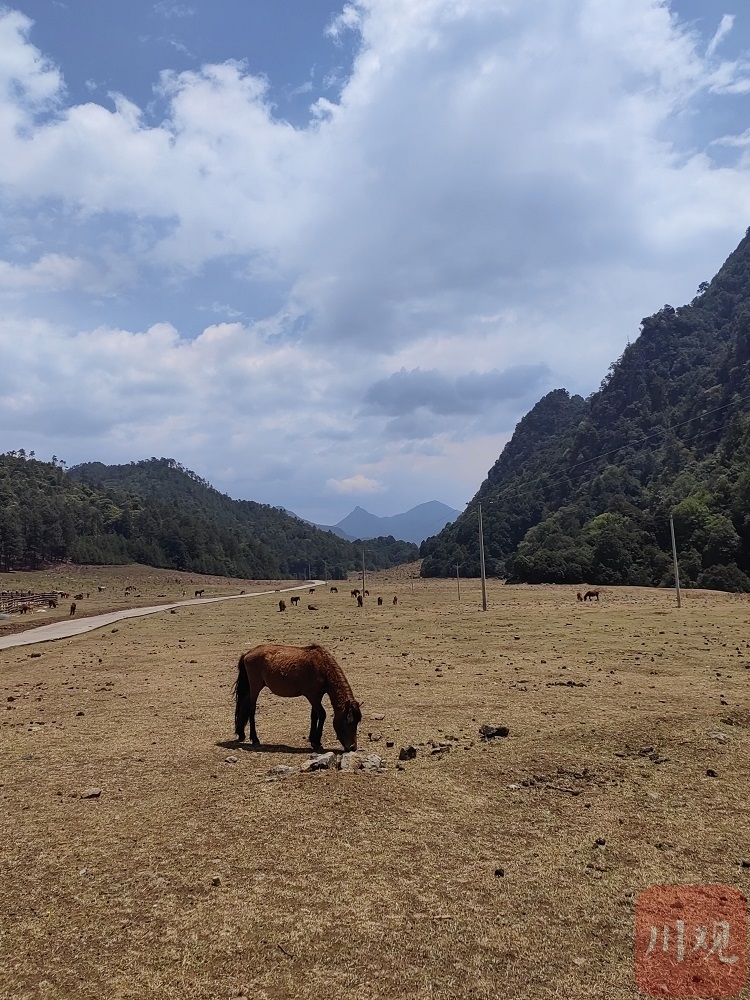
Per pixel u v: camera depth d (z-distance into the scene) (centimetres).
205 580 14450
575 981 474
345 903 570
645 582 8969
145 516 18062
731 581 7744
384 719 1277
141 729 1232
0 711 1441
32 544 13562
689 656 2059
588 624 3222
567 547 11125
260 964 488
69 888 600
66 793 859
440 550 16600
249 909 561
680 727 1131
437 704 1403
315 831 713
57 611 5531
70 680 1883
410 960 494
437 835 711
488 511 17638
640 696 1419
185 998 453
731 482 10194
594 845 692
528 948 511
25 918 552
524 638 2703
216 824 736
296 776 884
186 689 1680
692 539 9244
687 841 703
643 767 949
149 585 11962
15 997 454
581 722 1184
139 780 908
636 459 15762
